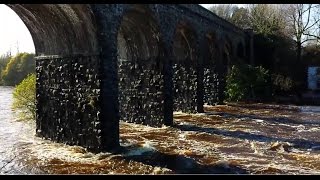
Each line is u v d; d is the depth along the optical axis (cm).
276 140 1476
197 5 2070
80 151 1230
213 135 1559
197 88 2181
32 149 1260
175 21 1756
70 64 1286
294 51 4066
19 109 2116
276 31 4050
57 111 1353
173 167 1070
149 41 1644
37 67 1428
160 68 1664
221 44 2661
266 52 3912
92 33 1183
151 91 1706
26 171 1020
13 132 1563
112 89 1234
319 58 4056
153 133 1567
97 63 1194
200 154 1226
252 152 1266
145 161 1130
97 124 1208
